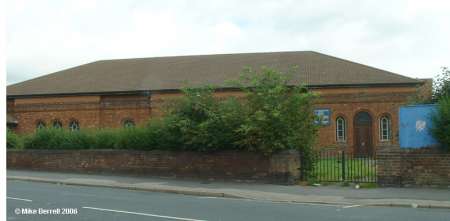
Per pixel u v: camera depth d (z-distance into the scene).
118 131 26.19
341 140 38.75
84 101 41.47
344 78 39.47
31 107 42.22
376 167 19.64
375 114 38.41
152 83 42.09
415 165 18.27
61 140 27.34
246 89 21.59
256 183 20.64
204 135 21.70
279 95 21.06
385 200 15.52
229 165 21.70
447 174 17.91
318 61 43.50
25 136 29.14
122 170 24.72
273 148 20.50
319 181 20.25
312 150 21.67
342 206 14.73
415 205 14.72
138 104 40.97
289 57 45.22
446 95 19.42
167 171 23.28
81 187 20.55
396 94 38.16
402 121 18.66
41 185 21.25
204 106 22.39
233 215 12.66
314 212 13.33
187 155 22.81
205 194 17.94
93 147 26.48
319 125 21.92
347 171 22.30
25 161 28.12
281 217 12.37
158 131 23.55
